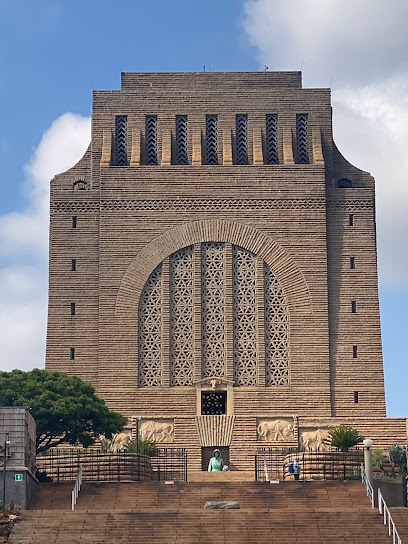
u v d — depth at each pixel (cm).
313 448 8356
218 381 8481
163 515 6006
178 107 8981
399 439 8425
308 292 8631
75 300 8669
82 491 6638
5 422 6431
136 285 8638
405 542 5772
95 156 8925
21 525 5894
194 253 8681
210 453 8431
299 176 8788
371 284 8725
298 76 9144
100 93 9006
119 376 8500
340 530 5894
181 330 8588
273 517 6012
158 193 8750
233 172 8781
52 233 8781
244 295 8638
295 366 8525
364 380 8538
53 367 8556
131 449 7881
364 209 8862
